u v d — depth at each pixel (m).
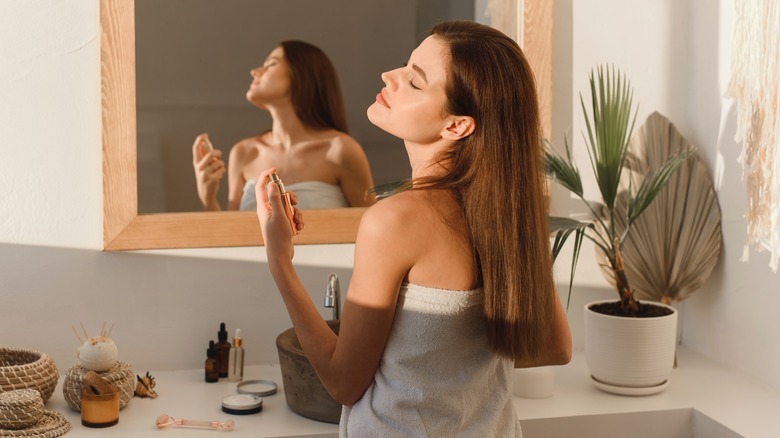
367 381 1.21
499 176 1.16
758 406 1.76
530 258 1.17
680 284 2.06
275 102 1.88
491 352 1.22
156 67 1.82
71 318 1.88
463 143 1.20
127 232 1.85
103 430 1.60
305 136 1.90
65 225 1.85
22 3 1.78
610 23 2.08
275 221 1.21
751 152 1.82
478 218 1.16
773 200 1.76
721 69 2.00
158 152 1.84
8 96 1.80
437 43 1.20
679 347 2.18
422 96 1.19
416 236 1.16
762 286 1.89
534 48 2.01
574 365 2.04
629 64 2.10
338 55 1.89
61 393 1.80
